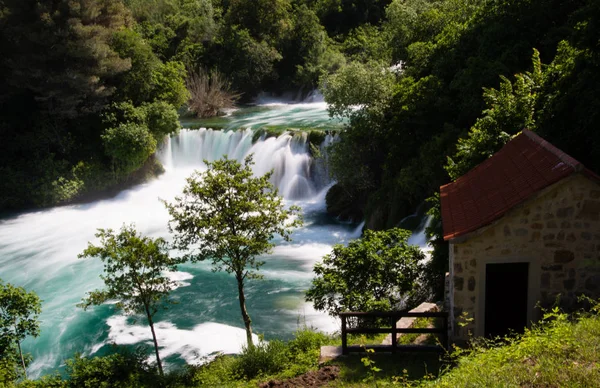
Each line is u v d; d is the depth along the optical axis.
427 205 22.25
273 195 16.41
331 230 27.16
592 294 10.22
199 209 15.81
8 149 34.03
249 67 52.69
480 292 10.48
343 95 25.88
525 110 15.52
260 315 18.98
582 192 9.92
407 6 35.34
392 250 14.59
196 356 16.50
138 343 17.56
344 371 10.56
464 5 29.12
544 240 10.17
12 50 34.16
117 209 32.00
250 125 37.91
